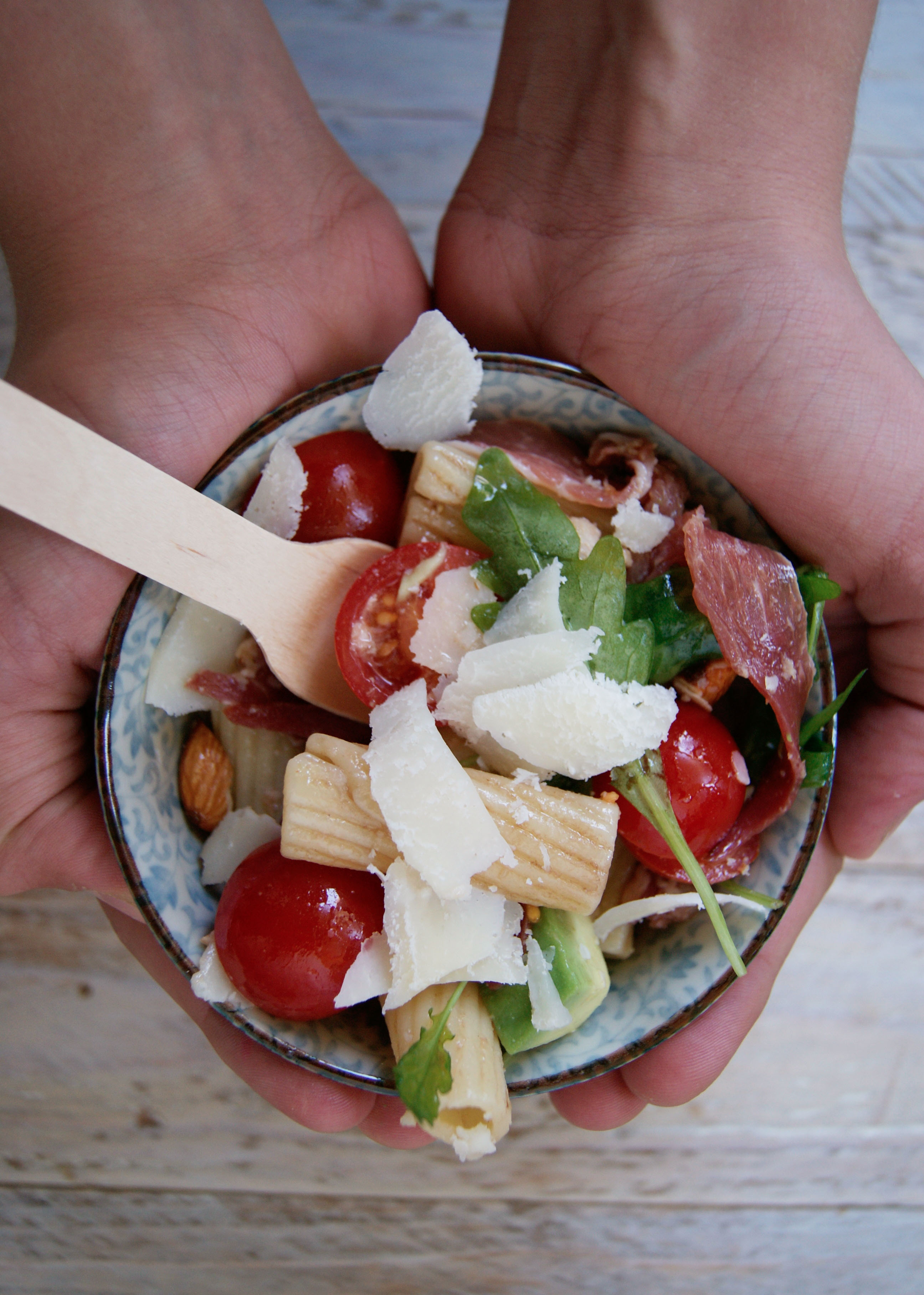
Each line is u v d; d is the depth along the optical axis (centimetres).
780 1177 26
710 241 21
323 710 21
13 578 19
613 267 21
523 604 19
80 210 21
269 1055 22
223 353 21
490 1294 26
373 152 28
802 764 19
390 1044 20
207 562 19
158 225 21
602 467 21
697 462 20
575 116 21
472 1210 26
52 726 21
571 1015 19
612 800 19
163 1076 26
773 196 21
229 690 20
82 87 21
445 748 18
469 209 23
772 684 19
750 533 21
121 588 20
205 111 21
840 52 21
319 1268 26
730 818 20
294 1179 26
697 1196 26
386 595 19
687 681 20
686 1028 22
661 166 21
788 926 23
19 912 26
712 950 19
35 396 20
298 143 22
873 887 27
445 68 29
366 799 18
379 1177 26
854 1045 26
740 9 20
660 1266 26
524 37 22
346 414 20
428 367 20
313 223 22
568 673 18
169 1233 26
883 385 20
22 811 21
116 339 20
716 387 21
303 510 20
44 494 17
